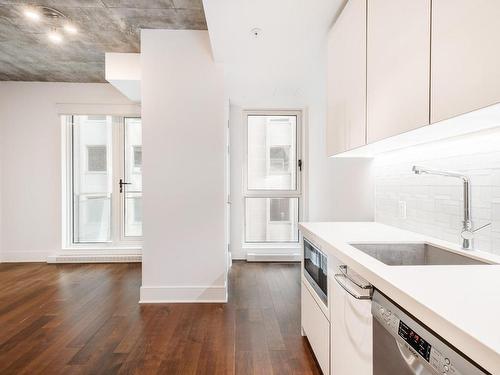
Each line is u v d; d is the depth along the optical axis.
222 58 2.62
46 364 1.88
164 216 2.84
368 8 1.53
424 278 0.94
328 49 2.17
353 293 1.14
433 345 0.72
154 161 2.83
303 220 4.32
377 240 1.60
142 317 2.53
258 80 3.19
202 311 2.65
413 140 1.52
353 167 2.79
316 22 2.05
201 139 2.84
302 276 2.21
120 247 4.36
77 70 3.82
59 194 4.25
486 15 0.81
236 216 4.30
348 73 1.81
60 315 2.57
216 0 1.78
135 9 2.47
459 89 0.92
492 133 1.30
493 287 0.86
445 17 0.97
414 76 1.15
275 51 2.49
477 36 0.84
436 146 1.68
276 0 1.79
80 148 4.41
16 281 3.47
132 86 3.48
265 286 3.28
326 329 1.58
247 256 4.25
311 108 4.07
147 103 2.81
